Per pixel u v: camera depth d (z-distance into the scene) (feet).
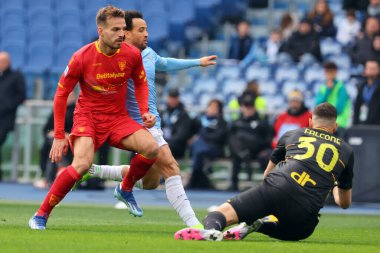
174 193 87.56
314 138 80.79
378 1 218.18
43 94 217.36
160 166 89.35
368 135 153.58
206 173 185.98
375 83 167.32
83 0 247.29
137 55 86.58
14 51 239.71
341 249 74.08
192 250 67.67
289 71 211.82
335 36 219.41
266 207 77.51
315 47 212.02
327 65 168.76
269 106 207.51
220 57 238.48
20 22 245.45
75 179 85.76
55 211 126.11
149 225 102.12
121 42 84.38
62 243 70.44
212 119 182.91
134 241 74.02
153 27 238.89
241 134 179.01
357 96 168.66
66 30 242.58
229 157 184.96
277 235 79.56
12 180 197.16
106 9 84.12
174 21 239.71
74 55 85.56
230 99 212.02
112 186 196.95
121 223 104.99
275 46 219.00
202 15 241.96
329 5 239.50
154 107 94.43
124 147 87.30
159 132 92.63
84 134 86.33
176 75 224.33
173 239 77.00
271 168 83.46
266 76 213.25
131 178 95.20
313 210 77.87
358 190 153.89
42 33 242.58
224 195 175.32
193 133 183.42
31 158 196.44
